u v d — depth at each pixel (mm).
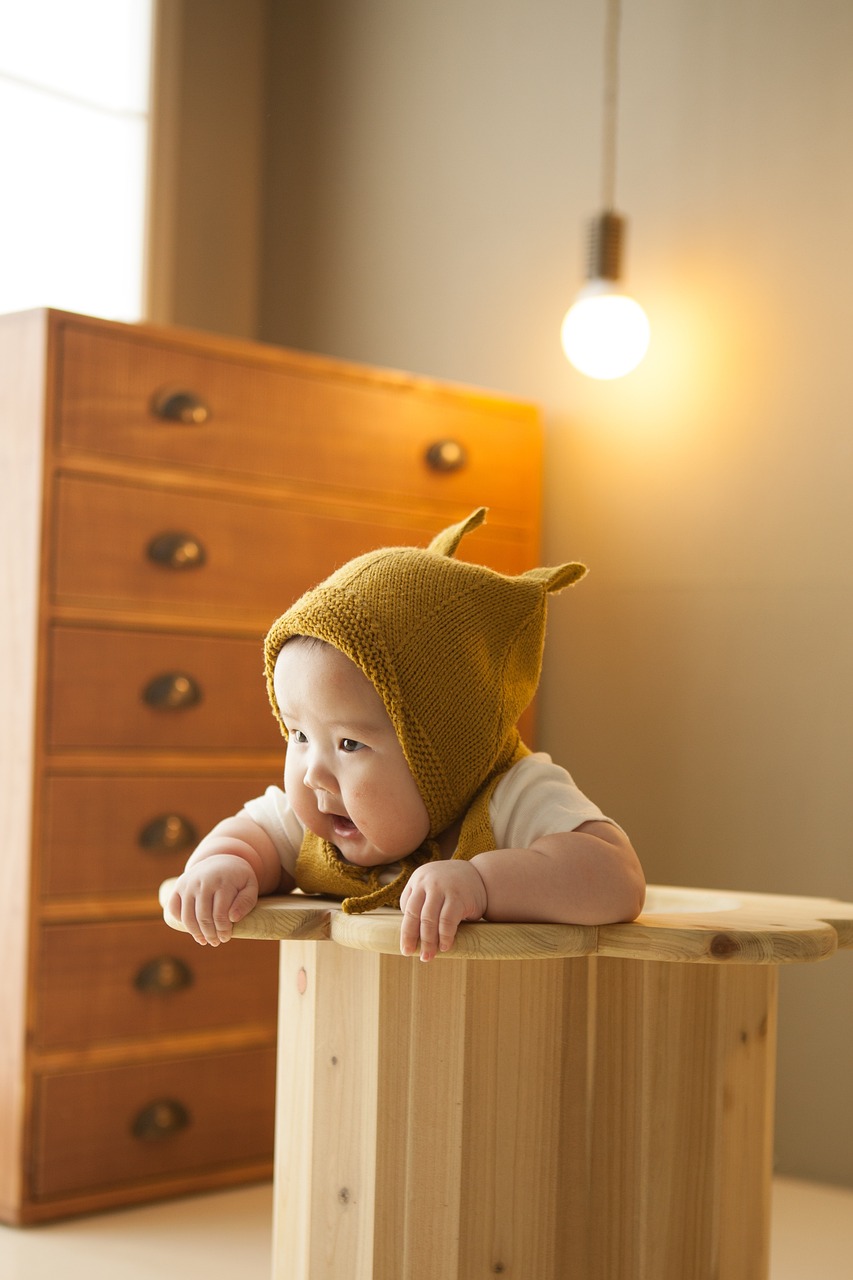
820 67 2152
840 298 2113
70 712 1876
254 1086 2055
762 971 1216
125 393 1924
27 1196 1838
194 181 2756
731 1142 1175
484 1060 1089
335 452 2158
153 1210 1911
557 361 2465
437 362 2639
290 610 1162
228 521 2031
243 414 2049
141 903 1941
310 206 2840
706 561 2252
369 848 1133
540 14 2523
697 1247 1146
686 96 2311
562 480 2445
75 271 2570
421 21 2695
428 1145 1092
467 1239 1081
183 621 1987
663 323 2322
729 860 2201
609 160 2402
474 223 2598
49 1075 1857
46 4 2523
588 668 2387
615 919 1036
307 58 2857
